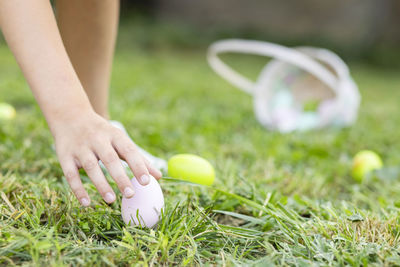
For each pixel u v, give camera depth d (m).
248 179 1.38
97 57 1.39
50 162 1.39
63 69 1.12
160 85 3.38
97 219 1.17
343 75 1.91
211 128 1.88
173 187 1.31
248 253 1.15
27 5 1.12
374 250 1.13
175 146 1.62
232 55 6.79
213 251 1.15
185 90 3.19
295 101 2.17
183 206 1.22
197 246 1.14
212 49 2.03
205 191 1.30
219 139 1.77
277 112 2.07
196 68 5.07
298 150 1.70
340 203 1.33
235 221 1.26
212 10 8.11
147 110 2.29
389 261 1.11
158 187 1.17
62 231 1.15
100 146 1.11
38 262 1.07
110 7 1.38
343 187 1.48
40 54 1.11
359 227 1.19
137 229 1.14
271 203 1.27
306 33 7.95
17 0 1.12
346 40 7.69
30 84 1.12
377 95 3.83
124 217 1.16
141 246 1.12
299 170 1.51
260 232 1.18
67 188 1.26
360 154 1.54
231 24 8.08
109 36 1.39
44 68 1.11
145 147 1.52
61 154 1.11
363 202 1.37
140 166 1.11
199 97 2.94
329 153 1.68
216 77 4.36
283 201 1.28
